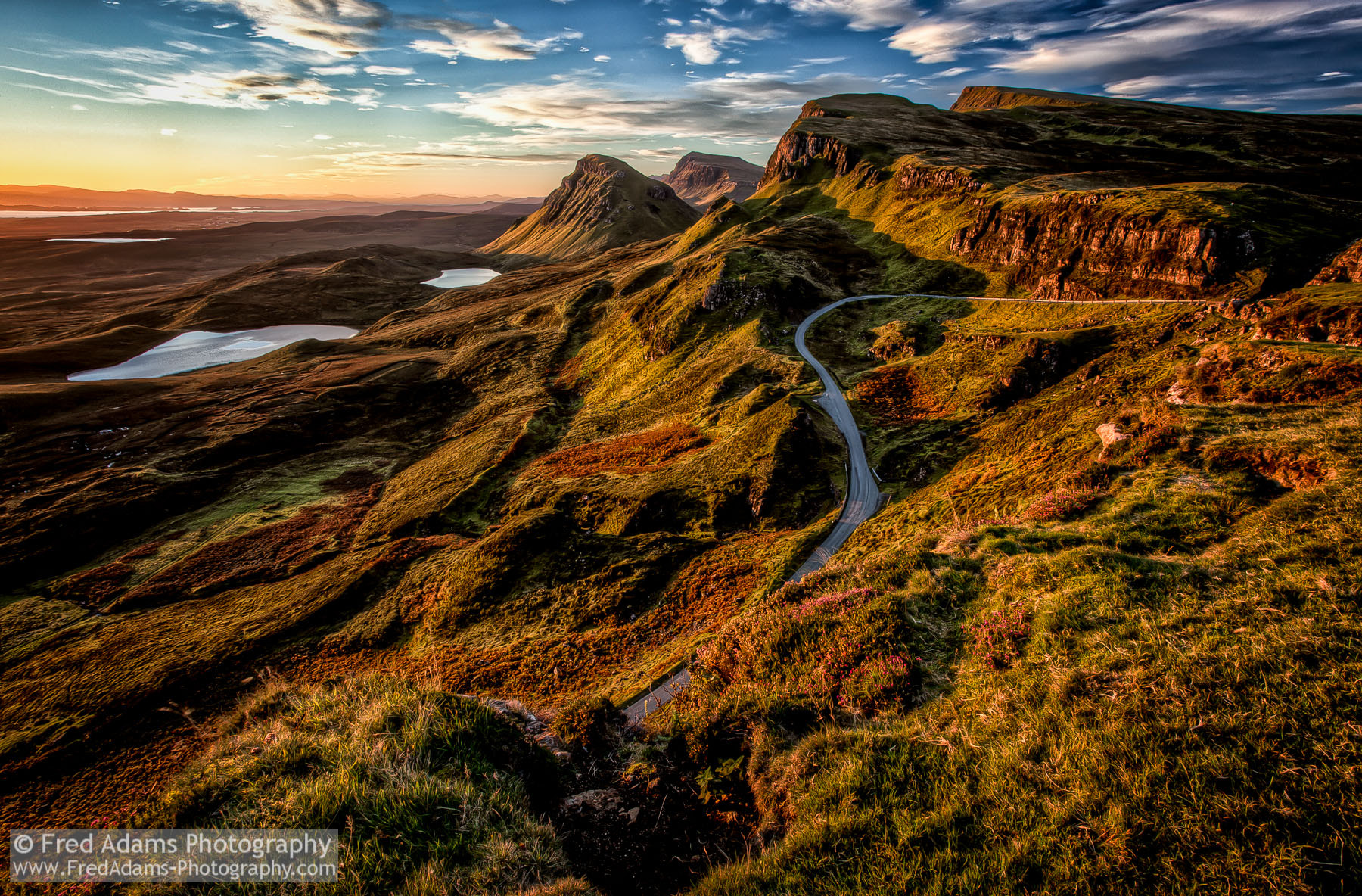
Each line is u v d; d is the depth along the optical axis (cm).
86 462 12206
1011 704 938
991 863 662
